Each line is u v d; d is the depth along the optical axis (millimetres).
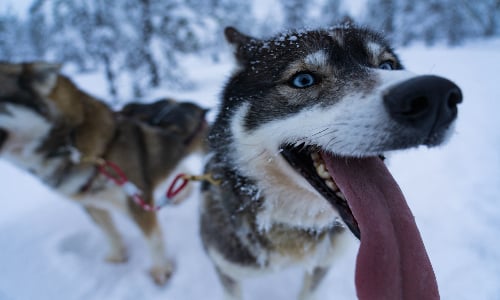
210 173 319
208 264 448
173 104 545
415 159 712
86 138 391
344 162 242
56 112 376
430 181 603
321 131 218
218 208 308
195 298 404
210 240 318
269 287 412
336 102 219
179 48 2082
